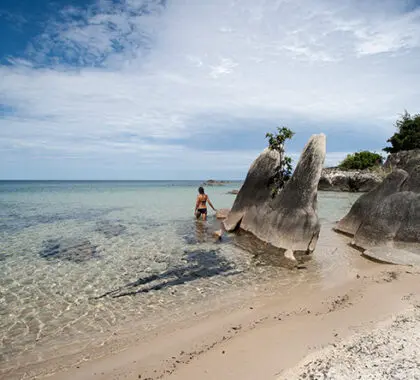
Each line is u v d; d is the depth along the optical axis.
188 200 35.09
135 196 42.38
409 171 13.63
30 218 20.69
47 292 8.24
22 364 5.22
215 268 10.10
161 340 5.86
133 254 11.70
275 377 4.22
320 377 4.03
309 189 12.34
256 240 13.73
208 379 4.41
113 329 6.34
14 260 10.99
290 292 8.03
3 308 7.31
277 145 15.92
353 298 7.29
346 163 54.91
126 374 4.84
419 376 3.86
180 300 7.70
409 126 43.59
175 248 12.53
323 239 14.25
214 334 5.97
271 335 5.62
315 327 5.80
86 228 16.84
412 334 5.08
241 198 16.36
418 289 7.55
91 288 8.51
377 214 12.07
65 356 5.43
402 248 10.88
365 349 4.69
